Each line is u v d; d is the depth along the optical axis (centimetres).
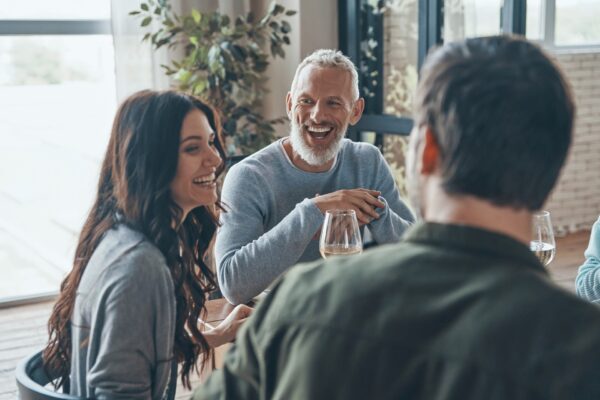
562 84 87
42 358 163
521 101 84
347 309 87
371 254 92
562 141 86
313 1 496
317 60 250
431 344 82
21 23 460
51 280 502
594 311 80
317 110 246
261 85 510
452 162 86
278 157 256
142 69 468
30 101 503
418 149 91
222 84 453
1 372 371
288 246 227
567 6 585
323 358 87
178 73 441
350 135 512
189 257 169
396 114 486
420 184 92
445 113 87
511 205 86
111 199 154
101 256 147
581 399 75
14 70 494
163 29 445
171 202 155
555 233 607
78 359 149
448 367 80
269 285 229
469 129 85
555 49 584
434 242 88
